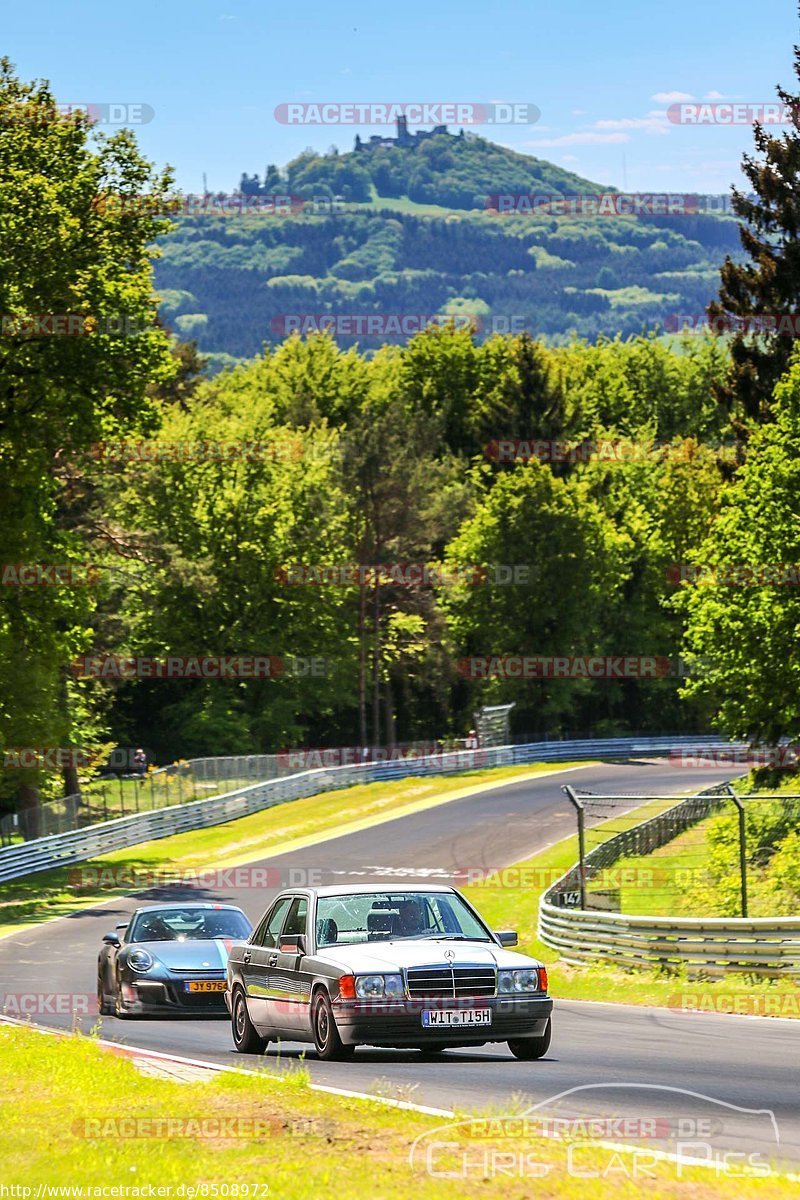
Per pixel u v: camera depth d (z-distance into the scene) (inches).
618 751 6043.3
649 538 6761.8
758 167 4148.6
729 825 2247.8
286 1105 673.6
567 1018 1221.7
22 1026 1149.1
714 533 3154.5
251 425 6136.8
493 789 4564.5
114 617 4330.7
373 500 5974.4
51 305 2908.5
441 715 6796.3
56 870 3331.7
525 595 6304.1
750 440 3272.6
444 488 6658.5
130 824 3695.9
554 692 6417.3
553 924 1851.6
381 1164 542.0
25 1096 767.7
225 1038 1159.0
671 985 1444.4
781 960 1417.3
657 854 2573.8
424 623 6097.4
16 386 2984.7
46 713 3230.8
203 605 5669.3
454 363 7726.4
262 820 4094.5
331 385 7800.2
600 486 6919.3
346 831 3838.6
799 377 3139.8
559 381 7086.6
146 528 5590.6
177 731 5693.9
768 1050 934.4
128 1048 981.2
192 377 7677.2
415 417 6899.6
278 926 986.1
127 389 3026.6
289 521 5757.9
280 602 5767.7
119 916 2598.4
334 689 5959.6
